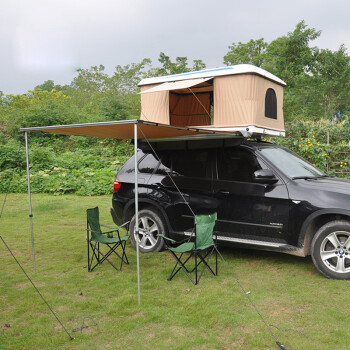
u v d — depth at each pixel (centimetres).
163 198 583
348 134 1156
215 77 675
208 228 466
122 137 600
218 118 676
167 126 439
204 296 418
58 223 830
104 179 1284
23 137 2112
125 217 626
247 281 465
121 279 482
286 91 2938
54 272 514
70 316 378
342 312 371
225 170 549
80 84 4259
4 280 483
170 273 501
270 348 312
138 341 327
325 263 462
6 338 337
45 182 1323
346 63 2900
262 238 509
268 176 493
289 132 1204
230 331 341
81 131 514
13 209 987
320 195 471
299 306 389
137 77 4194
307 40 3042
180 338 330
